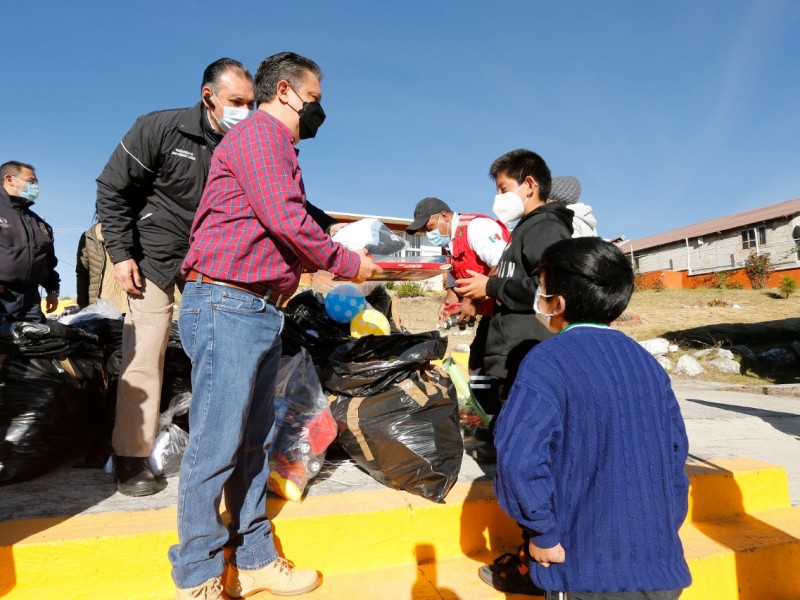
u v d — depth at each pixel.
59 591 1.99
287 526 2.27
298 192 1.83
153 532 2.09
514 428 1.49
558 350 1.60
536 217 2.68
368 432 2.69
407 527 2.45
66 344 2.78
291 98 1.97
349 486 2.74
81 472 2.85
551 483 1.48
